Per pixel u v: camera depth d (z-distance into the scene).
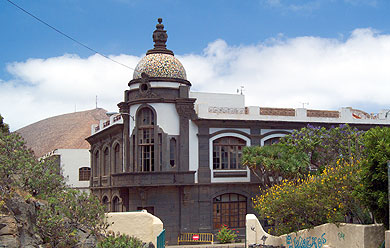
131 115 32.50
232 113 33.41
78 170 54.84
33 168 16.08
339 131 30.52
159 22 34.53
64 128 108.50
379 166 15.56
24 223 13.84
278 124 33.94
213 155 32.47
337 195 18.67
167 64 32.44
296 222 21.19
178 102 31.61
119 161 35.16
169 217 30.64
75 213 15.27
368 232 16.23
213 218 31.94
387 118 37.41
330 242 18.34
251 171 32.69
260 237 22.34
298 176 28.72
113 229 18.56
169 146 31.39
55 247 14.54
